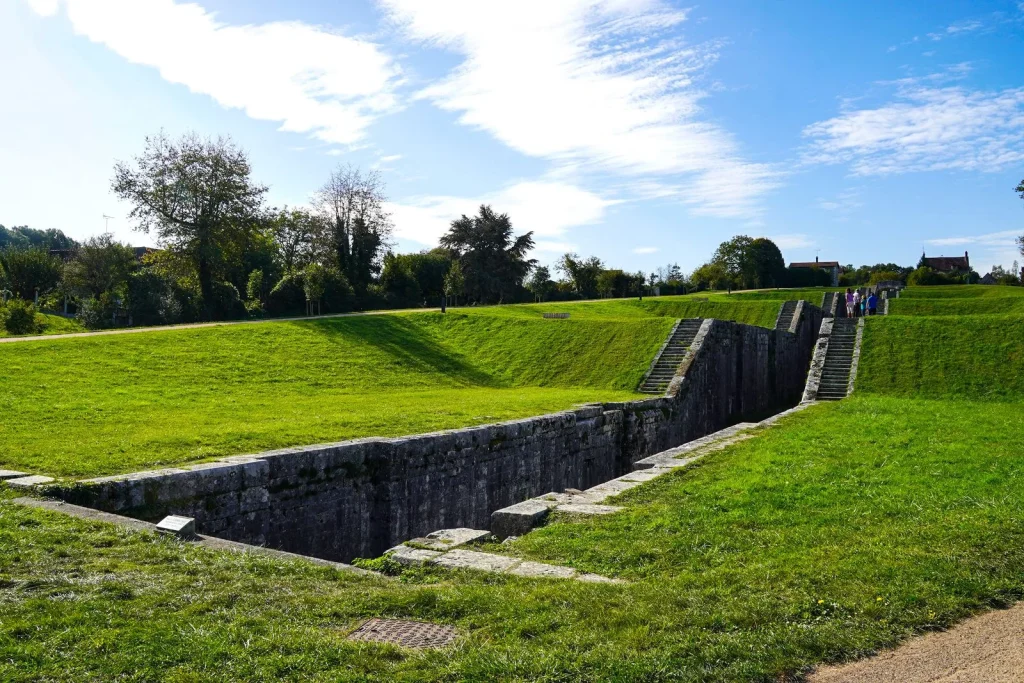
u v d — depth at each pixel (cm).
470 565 823
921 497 1103
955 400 2705
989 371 2892
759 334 3731
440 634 605
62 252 9881
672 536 934
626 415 2320
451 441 1557
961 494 1116
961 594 669
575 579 762
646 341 3328
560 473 1959
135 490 1040
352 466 1370
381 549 1408
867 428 1911
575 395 2609
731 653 545
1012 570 730
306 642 558
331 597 682
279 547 1232
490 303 7956
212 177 4866
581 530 985
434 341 3628
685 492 1215
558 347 3447
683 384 2773
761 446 1673
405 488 1445
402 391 2712
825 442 1695
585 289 8569
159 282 5106
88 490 1005
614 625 607
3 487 1019
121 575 704
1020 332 3100
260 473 1203
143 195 4781
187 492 1099
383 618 639
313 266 4650
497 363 3378
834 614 625
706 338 3075
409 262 7481
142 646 542
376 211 6962
